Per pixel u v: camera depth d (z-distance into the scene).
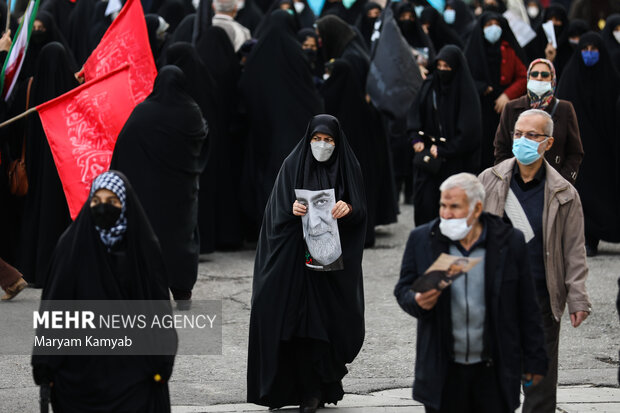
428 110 25.36
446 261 11.28
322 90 28.02
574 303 13.61
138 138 20.58
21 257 23.00
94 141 20.67
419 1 39.22
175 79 21.03
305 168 15.17
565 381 16.78
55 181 22.59
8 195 23.70
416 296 11.44
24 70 24.64
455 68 25.20
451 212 11.48
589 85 26.34
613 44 32.09
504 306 11.59
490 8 36.47
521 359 11.78
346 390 16.34
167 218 20.64
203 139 21.31
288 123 26.38
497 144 19.05
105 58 22.45
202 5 29.19
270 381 14.71
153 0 38.06
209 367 17.42
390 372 17.27
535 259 13.80
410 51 27.83
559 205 13.81
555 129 18.72
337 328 15.02
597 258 26.14
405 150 33.66
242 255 26.92
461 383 11.69
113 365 11.94
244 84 26.78
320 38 30.28
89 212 11.96
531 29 32.25
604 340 19.09
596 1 40.78
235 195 27.16
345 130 27.77
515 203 14.00
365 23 36.12
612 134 26.22
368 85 27.83
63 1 34.97
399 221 31.72
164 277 12.28
